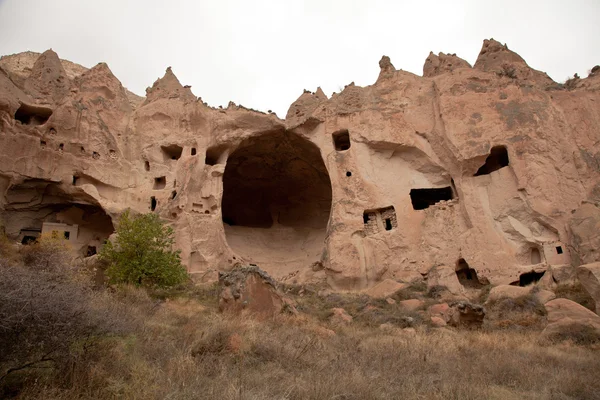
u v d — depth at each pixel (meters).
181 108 27.42
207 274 21.44
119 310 8.50
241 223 31.83
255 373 6.15
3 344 4.46
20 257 15.58
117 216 23.86
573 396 6.44
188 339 7.52
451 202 21.88
